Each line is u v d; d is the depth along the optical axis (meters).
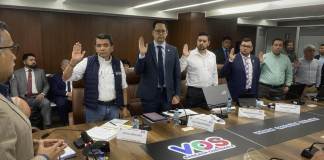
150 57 2.46
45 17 5.89
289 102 2.90
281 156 1.48
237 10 6.27
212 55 3.10
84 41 6.49
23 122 0.88
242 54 3.05
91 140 1.55
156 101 2.50
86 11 5.96
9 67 0.88
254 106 2.61
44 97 4.32
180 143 1.66
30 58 4.32
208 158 1.46
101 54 2.41
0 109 0.80
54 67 6.12
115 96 2.48
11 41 0.89
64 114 4.54
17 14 5.49
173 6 6.07
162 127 1.95
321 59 4.36
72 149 1.51
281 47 3.44
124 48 7.12
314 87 3.87
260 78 3.51
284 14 6.59
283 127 2.02
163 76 2.49
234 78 3.03
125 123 2.01
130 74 3.35
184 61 2.98
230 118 2.25
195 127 1.97
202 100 2.93
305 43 8.13
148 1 5.39
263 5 5.67
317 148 1.55
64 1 5.49
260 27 9.48
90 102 2.41
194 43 7.14
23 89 4.22
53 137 1.69
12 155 0.80
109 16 6.77
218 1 5.25
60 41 6.15
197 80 2.98
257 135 1.83
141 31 7.31
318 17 7.26
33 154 0.94
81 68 2.36
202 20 7.18
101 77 2.41
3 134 0.79
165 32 2.47
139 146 1.60
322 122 2.17
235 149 1.58
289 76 3.54
